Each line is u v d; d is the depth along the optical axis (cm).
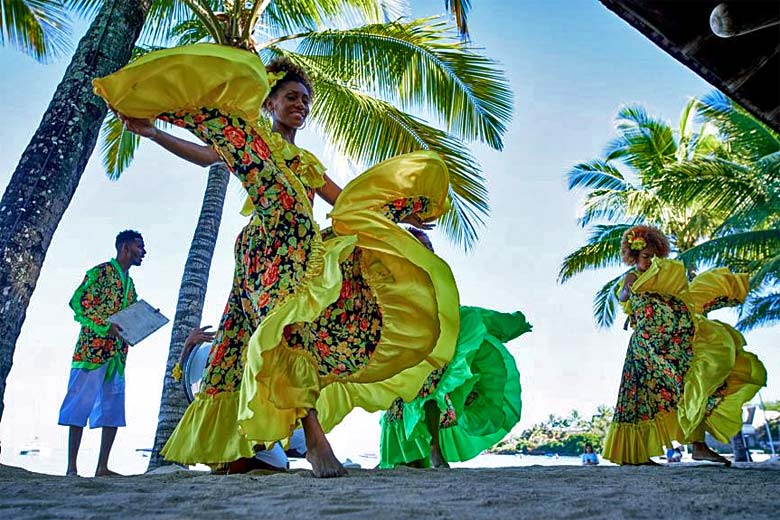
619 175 1709
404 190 321
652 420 505
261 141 289
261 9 941
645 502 194
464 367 422
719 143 1766
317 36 955
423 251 301
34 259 469
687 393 492
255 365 256
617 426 512
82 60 524
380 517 159
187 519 156
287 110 331
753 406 2855
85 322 536
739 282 568
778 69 341
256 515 162
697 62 344
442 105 924
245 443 298
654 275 505
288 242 285
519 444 6134
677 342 503
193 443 299
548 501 192
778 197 1398
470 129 926
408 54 920
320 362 297
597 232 1712
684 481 288
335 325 295
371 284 305
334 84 936
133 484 236
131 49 552
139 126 282
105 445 535
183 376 435
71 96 509
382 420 463
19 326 458
